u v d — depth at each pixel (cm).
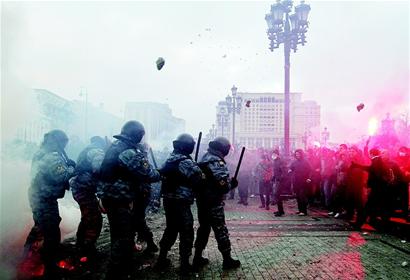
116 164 442
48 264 482
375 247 667
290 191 1377
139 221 586
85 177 576
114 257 435
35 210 491
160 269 528
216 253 627
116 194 438
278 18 1426
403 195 873
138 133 463
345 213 1028
